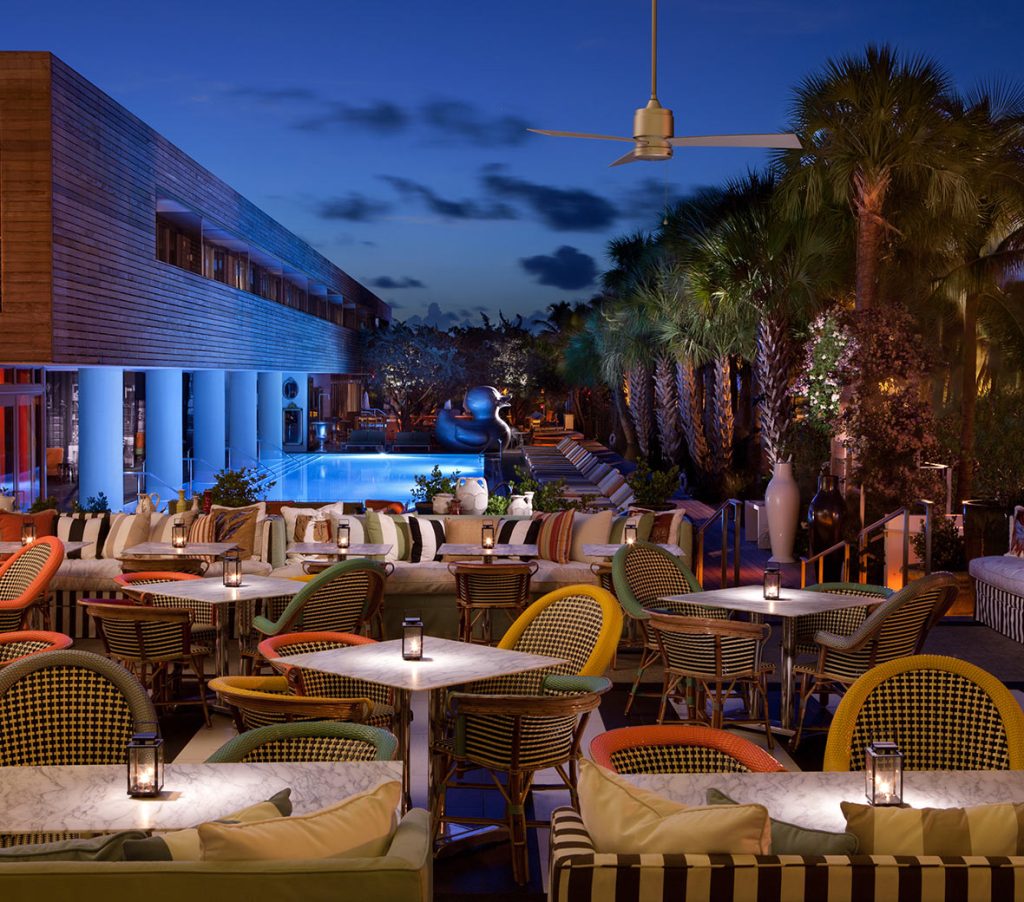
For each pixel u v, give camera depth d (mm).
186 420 38344
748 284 16547
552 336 56938
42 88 16641
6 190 16688
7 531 11227
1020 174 15641
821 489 13906
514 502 12219
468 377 58250
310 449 45875
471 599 9305
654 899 2449
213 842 2473
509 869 5039
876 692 4207
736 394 25578
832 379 14250
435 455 43938
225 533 10992
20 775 3539
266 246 31734
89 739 4184
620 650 9750
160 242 23359
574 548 10734
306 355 40875
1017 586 9984
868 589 7539
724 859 2475
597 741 3746
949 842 2627
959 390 19297
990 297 17984
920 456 14078
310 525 10828
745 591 7527
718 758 3887
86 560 10969
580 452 28750
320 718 4730
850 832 2693
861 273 14391
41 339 16781
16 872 2389
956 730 4180
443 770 5340
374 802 2723
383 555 10109
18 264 16734
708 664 6938
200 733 7391
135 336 20766
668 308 21656
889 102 13578
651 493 13852
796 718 7605
